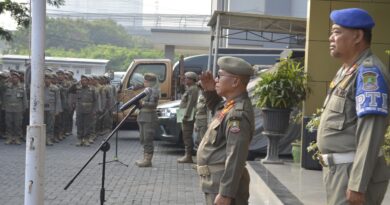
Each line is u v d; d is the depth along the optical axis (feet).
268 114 31.81
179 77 59.57
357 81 11.18
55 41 190.49
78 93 48.85
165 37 116.47
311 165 29.94
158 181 31.89
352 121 11.35
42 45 17.76
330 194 11.68
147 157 37.01
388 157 16.33
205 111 35.14
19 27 57.06
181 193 28.60
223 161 13.50
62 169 35.09
